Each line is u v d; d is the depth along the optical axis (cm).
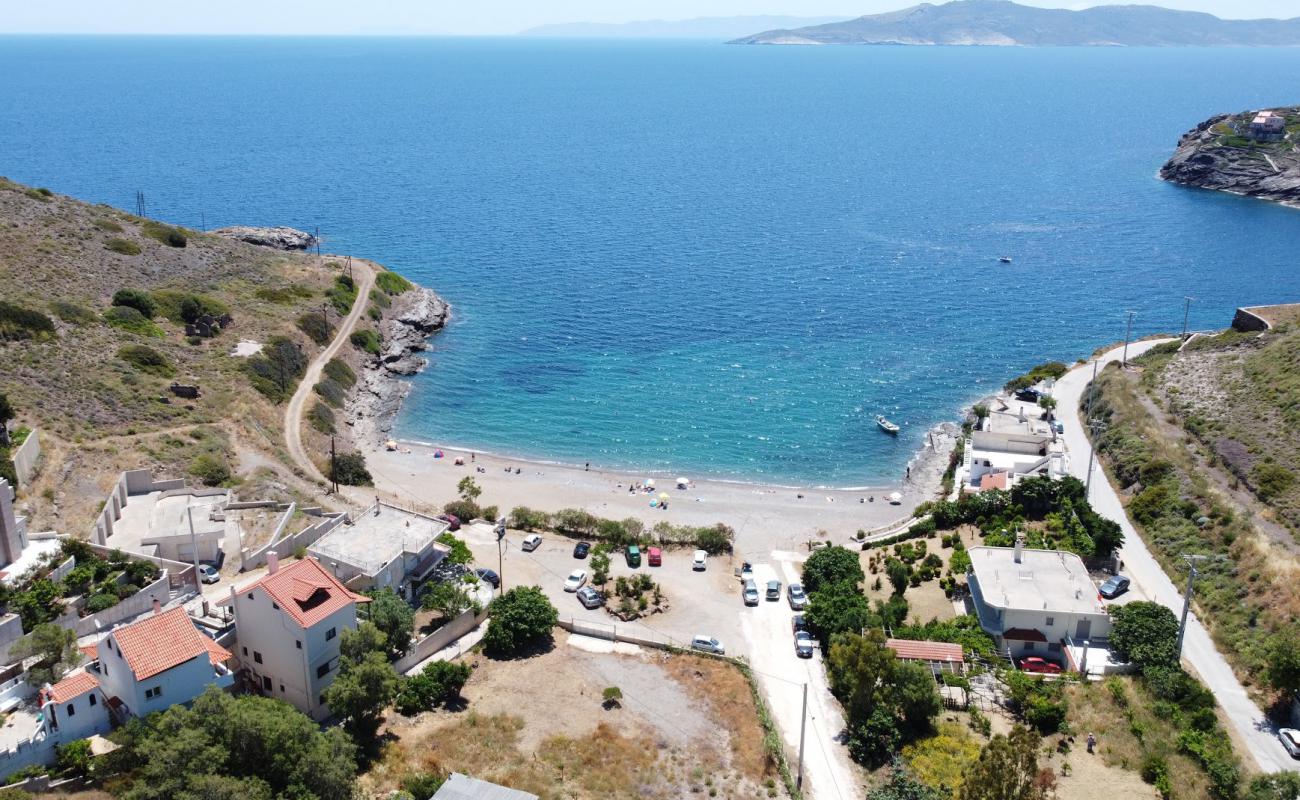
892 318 18988
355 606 7288
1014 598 8338
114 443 10412
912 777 6662
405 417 14488
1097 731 7106
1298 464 10675
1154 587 9081
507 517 10862
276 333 14950
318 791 5822
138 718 6034
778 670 8138
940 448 13600
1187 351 15062
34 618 7006
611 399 15212
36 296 13175
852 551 9962
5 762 5653
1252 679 7669
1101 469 11775
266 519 9569
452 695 7550
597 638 8544
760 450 13600
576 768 6738
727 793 6606
